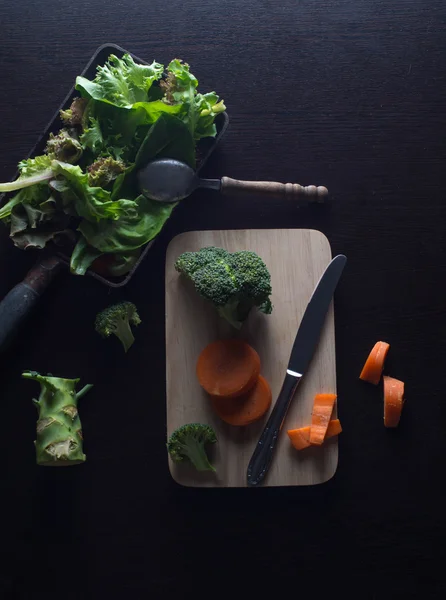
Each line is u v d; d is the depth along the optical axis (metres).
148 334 0.57
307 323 0.55
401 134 0.59
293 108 0.59
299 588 0.56
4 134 0.58
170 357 0.56
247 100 0.58
